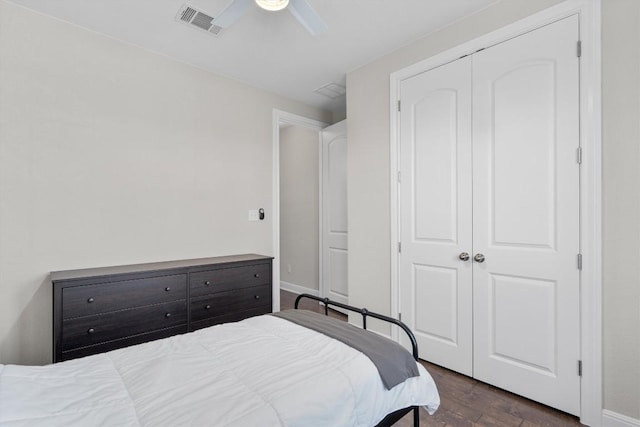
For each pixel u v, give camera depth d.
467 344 2.27
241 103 3.25
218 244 3.05
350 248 3.05
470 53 2.23
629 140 1.63
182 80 2.83
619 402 1.66
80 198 2.29
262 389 1.02
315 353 1.29
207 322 2.54
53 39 2.19
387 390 1.21
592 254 1.73
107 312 2.06
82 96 2.30
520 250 2.02
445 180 2.38
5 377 1.02
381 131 2.79
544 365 1.92
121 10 2.12
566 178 1.83
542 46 1.92
